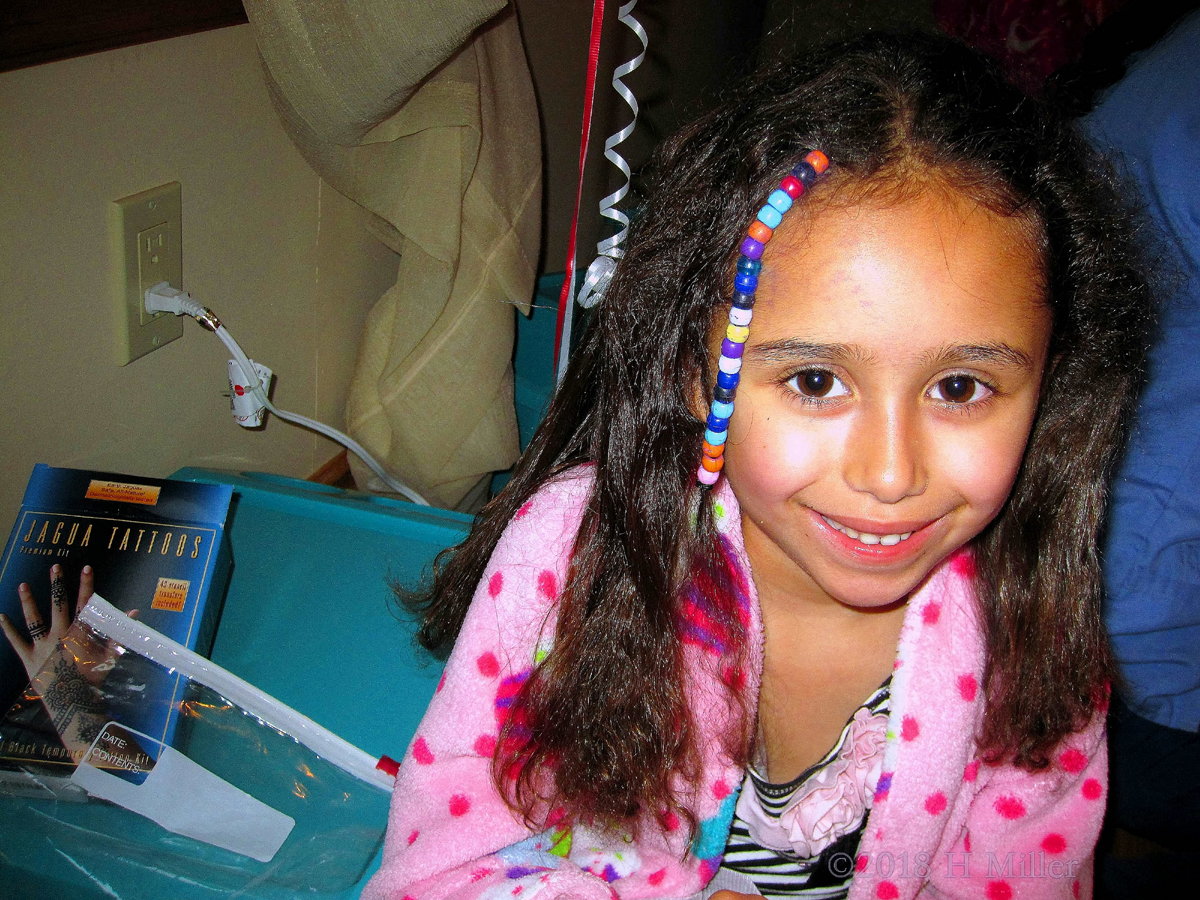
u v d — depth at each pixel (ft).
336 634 2.46
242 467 3.20
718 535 1.92
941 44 1.70
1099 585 2.11
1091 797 2.06
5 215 2.11
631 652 1.90
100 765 1.95
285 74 2.54
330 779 2.06
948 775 1.93
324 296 3.45
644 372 1.83
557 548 1.99
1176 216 2.52
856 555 1.55
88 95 2.25
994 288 1.37
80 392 2.44
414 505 2.96
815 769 2.06
